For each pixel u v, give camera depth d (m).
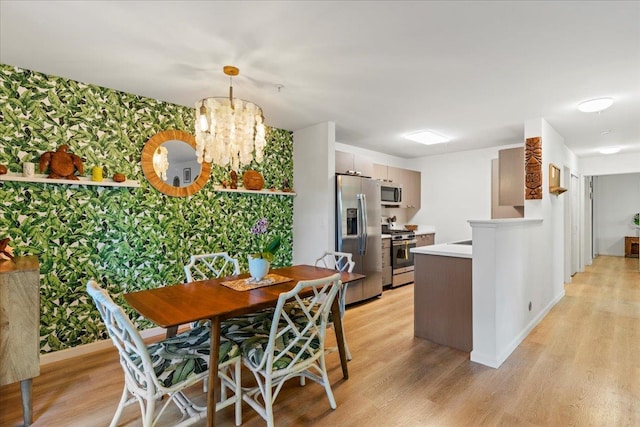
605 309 4.01
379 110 3.52
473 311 2.68
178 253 3.42
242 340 1.96
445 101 3.23
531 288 3.40
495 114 3.62
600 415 1.94
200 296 1.98
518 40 2.08
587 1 1.68
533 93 2.99
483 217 5.61
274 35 2.03
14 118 2.50
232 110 2.33
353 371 2.49
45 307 2.64
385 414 1.96
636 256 8.29
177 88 2.92
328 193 4.06
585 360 2.65
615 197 8.67
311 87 2.88
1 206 2.45
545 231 3.85
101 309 1.65
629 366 2.54
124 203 3.05
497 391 2.20
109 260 2.97
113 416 1.95
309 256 4.30
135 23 1.89
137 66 2.47
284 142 4.43
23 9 1.75
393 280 5.19
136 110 3.11
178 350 1.81
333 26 1.92
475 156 5.72
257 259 2.36
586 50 2.20
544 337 3.15
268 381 1.76
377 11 1.77
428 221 6.35
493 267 2.58
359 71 2.54
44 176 2.58
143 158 3.15
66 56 2.31
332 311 2.36
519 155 3.89
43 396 2.16
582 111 3.40
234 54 2.27
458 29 1.95
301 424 1.87
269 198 4.27
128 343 1.57
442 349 2.88
